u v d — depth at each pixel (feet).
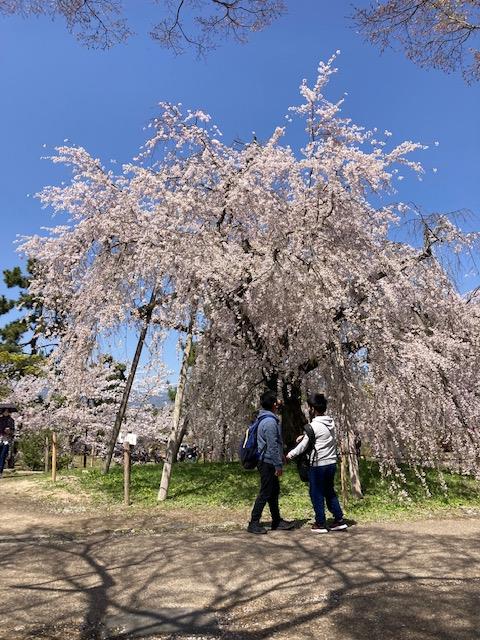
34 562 15.38
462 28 22.91
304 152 28.22
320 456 19.85
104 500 27.68
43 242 29.68
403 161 28.45
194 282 26.84
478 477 29.32
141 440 56.59
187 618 10.91
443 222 30.25
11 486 34.14
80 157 28.25
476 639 9.61
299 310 27.20
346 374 28.27
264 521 22.29
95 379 46.01
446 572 13.93
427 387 27.68
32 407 54.80
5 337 77.05
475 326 31.42
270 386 31.96
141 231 27.40
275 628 10.36
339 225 28.55
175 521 22.44
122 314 27.86
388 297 27.02
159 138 28.68
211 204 28.71
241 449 20.48
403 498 26.63
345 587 12.73
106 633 10.23
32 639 9.94
